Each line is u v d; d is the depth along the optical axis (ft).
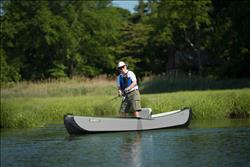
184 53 329.52
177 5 275.39
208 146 77.51
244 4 215.51
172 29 300.81
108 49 338.75
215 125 105.50
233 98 123.95
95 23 328.49
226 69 237.04
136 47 355.97
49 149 83.20
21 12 316.60
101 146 83.30
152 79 219.61
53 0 321.11
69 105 142.31
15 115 123.34
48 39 303.48
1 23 314.96
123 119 100.58
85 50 328.70
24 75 333.01
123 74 100.99
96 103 144.46
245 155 69.21
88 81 219.00
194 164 65.10
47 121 132.67
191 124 110.11
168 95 140.05
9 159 75.46
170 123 104.17
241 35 219.00
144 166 65.62
